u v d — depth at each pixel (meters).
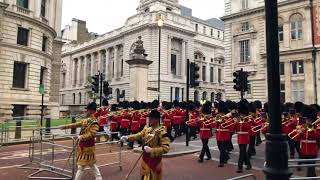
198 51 76.00
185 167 12.61
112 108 21.02
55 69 50.97
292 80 40.31
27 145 19.84
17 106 37.75
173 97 63.22
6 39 35.97
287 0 40.62
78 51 92.31
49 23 45.78
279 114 5.42
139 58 28.50
